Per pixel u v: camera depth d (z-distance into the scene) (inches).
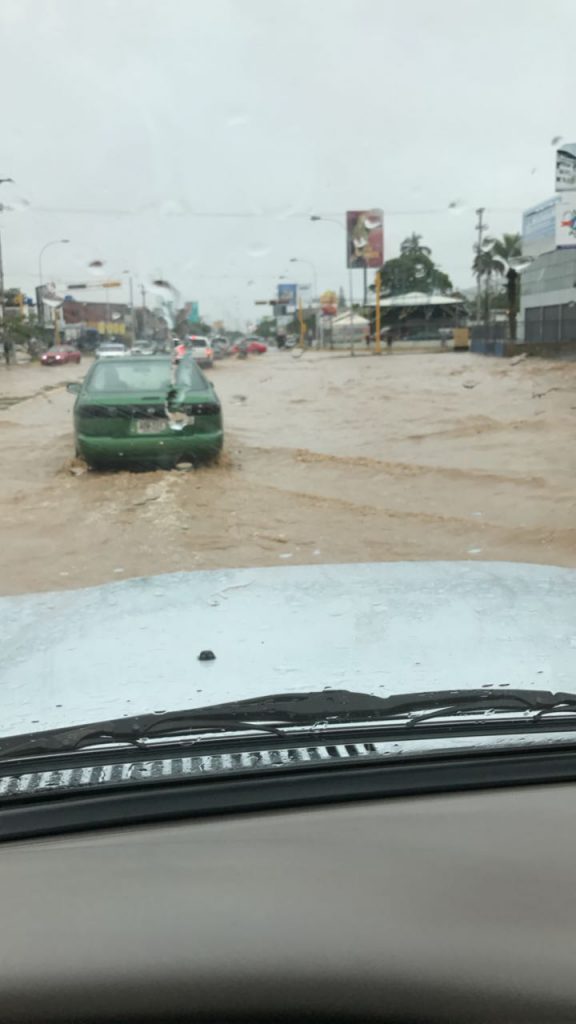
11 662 73.6
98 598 92.1
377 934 48.2
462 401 676.1
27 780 56.1
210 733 59.7
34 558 244.1
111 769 56.7
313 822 55.1
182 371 357.7
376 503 308.3
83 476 341.7
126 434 336.8
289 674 68.2
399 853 52.8
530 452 417.7
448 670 68.4
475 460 397.7
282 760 57.4
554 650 72.4
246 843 53.6
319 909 49.3
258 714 61.2
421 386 837.2
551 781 58.6
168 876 51.3
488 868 51.8
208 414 343.0
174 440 338.6
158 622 81.4
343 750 58.7
